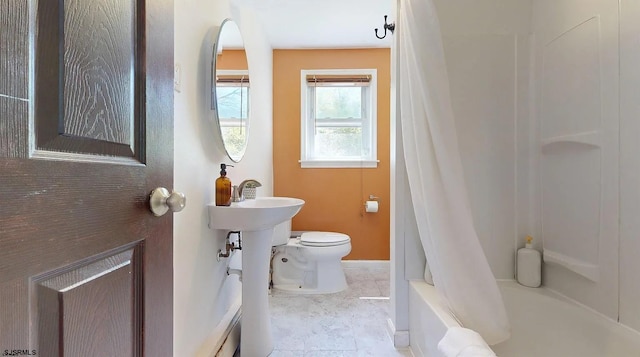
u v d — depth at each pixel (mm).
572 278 1339
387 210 2912
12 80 353
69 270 426
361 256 2918
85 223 450
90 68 470
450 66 1605
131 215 555
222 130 1540
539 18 1551
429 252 1246
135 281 572
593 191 1217
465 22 1607
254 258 1508
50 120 402
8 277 344
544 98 1520
